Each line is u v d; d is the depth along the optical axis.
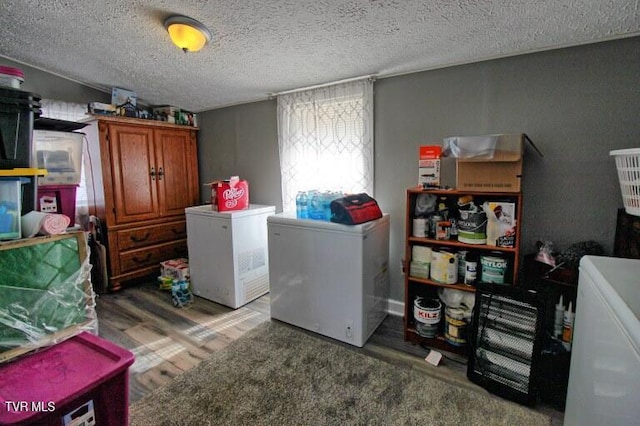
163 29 2.03
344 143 2.66
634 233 1.46
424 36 1.85
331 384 1.76
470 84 2.15
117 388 1.04
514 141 1.65
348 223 2.08
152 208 3.40
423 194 2.13
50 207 1.87
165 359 2.01
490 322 1.72
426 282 2.06
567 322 1.62
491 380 1.69
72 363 1.03
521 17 1.59
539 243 1.91
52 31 2.11
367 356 2.02
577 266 1.67
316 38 1.95
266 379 1.80
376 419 1.52
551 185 1.94
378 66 2.31
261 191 3.42
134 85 3.05
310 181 2.87
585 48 1.79
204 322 2.49
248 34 1.94
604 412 0.84
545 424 1.47
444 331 2.12
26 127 1.09
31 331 1.02
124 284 3.26
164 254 3.53
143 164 3.29
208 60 2.38
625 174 1.41
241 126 3.48
